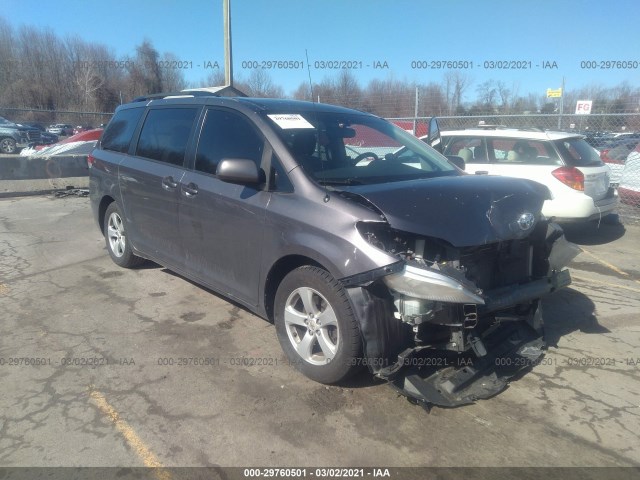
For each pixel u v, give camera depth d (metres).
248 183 3.42
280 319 3.43
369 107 11.62
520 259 3.41
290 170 3.36
